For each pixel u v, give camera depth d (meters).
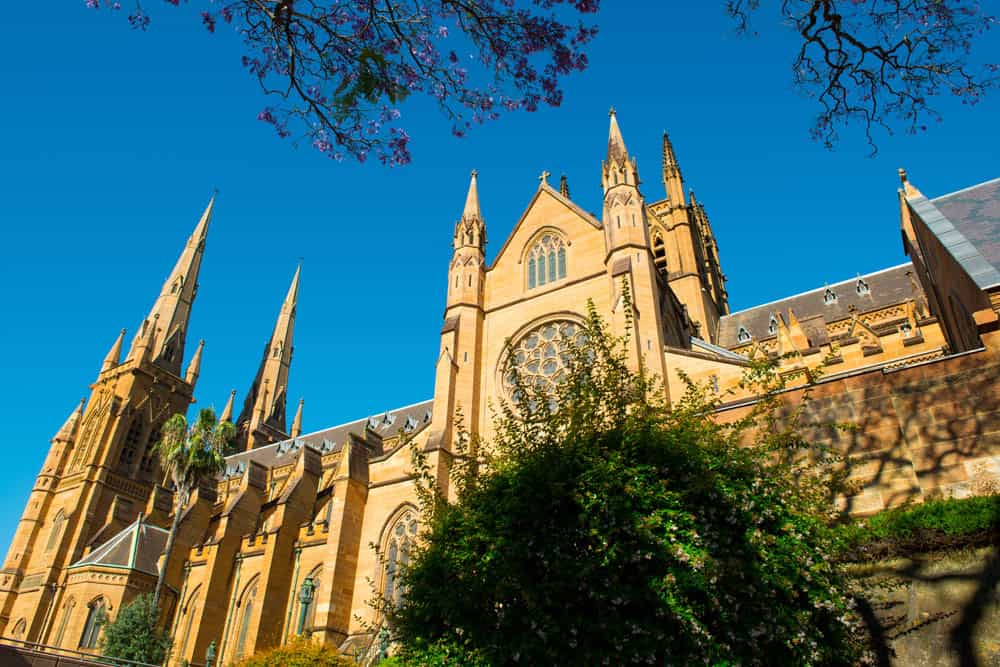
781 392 20.28
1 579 78.38
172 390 97.50
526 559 14.12
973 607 13.83
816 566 12.97
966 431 16.84
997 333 17.38
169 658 52.03
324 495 52.81
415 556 17.61
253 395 122.75
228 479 83.50
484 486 16.62
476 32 13.14
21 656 23.02
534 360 39.31
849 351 33.53
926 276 36.31
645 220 40.62
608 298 37.88
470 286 43.28
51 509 85.50
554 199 44.12
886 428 18.05
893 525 15.70
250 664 29.16
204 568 56.94
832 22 16.16
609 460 14.62
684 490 13.72
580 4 13.14
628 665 12.45
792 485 14.78
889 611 14.88
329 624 35.28
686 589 12.59
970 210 27.61
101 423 89.62
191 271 110.25
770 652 12.39
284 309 132.75
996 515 14.34
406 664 15.12
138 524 61.38
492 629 14.01
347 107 13.26
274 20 12.30
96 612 53.69
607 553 12.97
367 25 12.68
